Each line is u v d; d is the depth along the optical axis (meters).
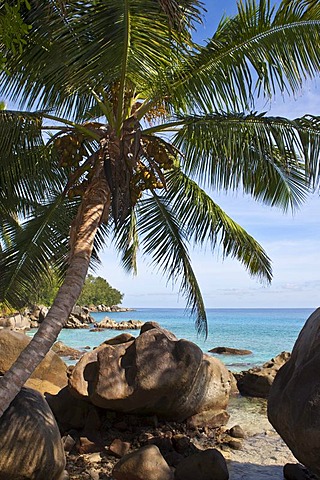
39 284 9.12
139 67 6.03
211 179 7.52
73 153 6.87
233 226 9.68
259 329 45.44
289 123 5.84
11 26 4.36
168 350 7.21
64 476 5.50
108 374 7.09
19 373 4.43
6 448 4.86
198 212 9.68
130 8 5.24
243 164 7.00
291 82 6.30
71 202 8.93
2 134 6.27
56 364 10.46
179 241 9.94
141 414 7.35
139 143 6.29
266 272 10.07
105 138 6.55
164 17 5.38
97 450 6.60
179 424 7.52
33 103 6.59
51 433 5.24
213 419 7.83
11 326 34.66
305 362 4.98
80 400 7.47
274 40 6.15
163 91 6.57
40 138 7.11
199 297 10.23
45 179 8.27
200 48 6.13
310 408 4.49
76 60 5.63
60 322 4.85
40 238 8.73
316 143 5.88
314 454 4.45
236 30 6.21
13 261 8.57
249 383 11.60
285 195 8.32
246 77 6.36
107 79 6.05
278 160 7.38
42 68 6.05
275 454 6.71
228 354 21.64
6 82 6.45
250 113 6.07
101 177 6.22
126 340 8.97
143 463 5.32
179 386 7.07
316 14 5.86
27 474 4.89
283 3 5.95
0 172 7.46
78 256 5.50
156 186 6.85
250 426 8.33
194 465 5.53
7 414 5.06
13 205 8.34
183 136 7.40
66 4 5.29
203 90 6.48
